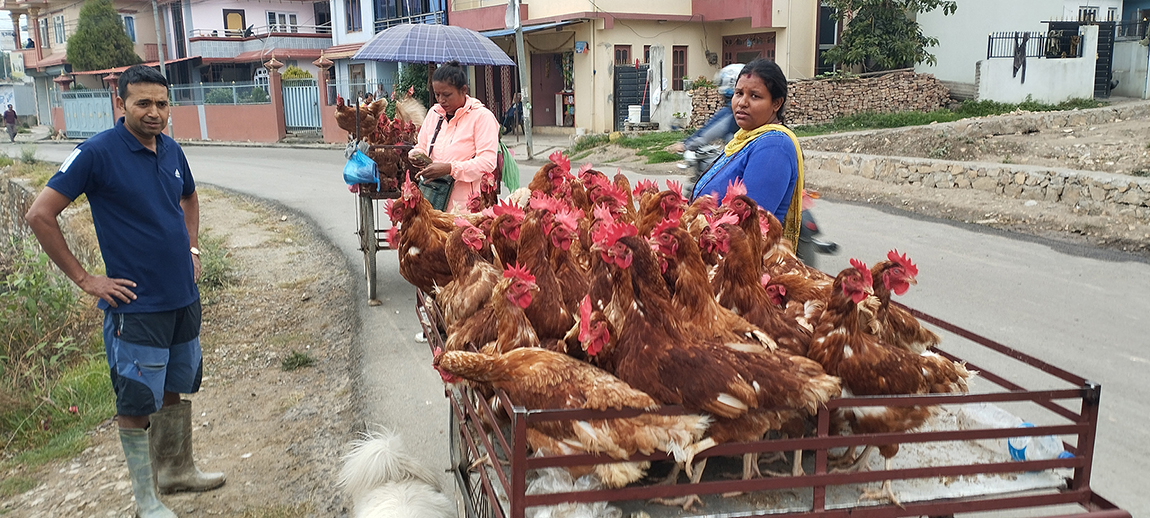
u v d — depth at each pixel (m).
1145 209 9.62
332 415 5.18
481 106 6.14
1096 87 21.89
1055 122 16.70
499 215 3.57
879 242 9.57
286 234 11.50
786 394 2.33
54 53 48.91
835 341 2.66
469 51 10.31
